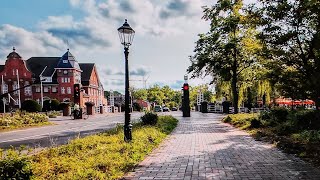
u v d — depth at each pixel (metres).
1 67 83.81
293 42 12.46
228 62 27.00
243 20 13.62
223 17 25.66
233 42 25.20
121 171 7.51
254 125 17.70
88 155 8.94
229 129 18.81
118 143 11.00
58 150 9.81
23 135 18.61
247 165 8.22
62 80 78.56
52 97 79.38
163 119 23.78
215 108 53.97
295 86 12.69
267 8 12.47
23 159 5.31
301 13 11.66
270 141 12.57
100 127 23.03
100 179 6.70
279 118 17.72
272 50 12.78
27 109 52.25
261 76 13.69
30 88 79.94
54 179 6.54
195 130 18.41
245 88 30.77
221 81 30.50
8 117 26.58
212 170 7.74
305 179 6.73
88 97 83.00
